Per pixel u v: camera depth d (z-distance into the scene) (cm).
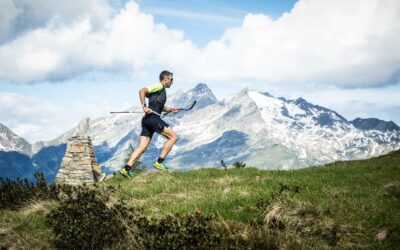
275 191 1381
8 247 1109
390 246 914
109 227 1060
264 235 977
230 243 955
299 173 1809
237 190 1437
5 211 1426
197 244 925
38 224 1240
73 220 1084
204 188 1531
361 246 934
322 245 968
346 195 1324
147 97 1571
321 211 1130
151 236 1001
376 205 1176
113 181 1894
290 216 1090
